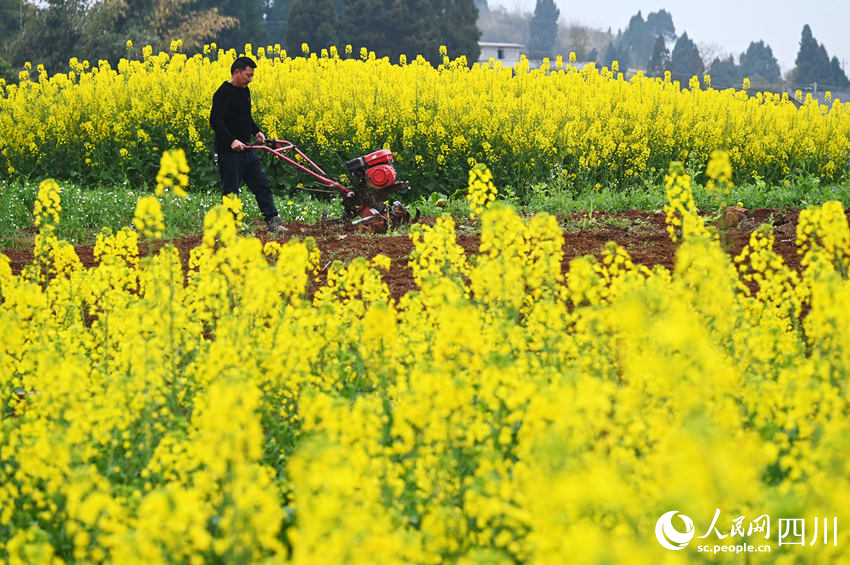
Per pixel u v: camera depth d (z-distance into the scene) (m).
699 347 7.57
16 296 12.99
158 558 6.64
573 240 24.73
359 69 46.53
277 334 11.13
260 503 6.79
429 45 159.38
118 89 43.75
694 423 5.56
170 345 11.28
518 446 8.50
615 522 6.94
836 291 9.06
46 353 10.97
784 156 43.00
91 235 29.83
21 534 7.48
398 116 39.91
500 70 48.75
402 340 11.14
